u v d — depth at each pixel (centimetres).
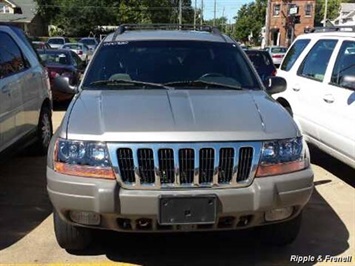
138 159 362
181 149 363
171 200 357
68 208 370
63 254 428
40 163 708
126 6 7138
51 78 1106
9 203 547
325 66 649
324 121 621
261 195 365
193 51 516
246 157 372
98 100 429
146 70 493
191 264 414
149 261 418
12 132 586
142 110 400
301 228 487
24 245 444
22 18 5944
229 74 497
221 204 362
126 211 359
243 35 8312
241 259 423
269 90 520
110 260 418
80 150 371
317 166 713
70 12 6325
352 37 607
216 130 372
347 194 591
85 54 2858
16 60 631
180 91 455
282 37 6338
